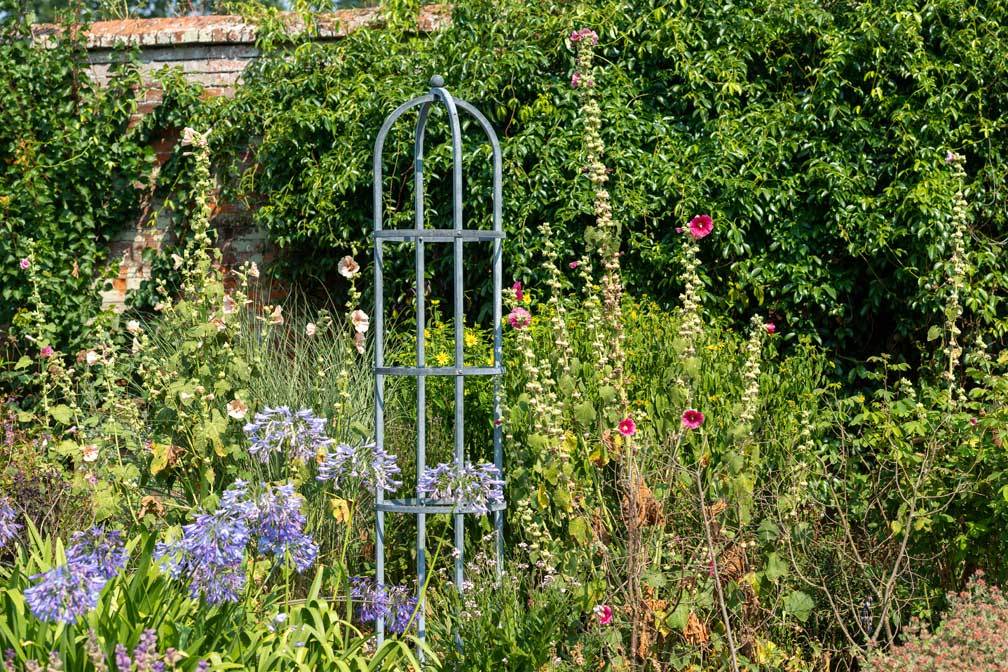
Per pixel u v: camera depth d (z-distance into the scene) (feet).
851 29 19.11
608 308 11.96
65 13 21.65
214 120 21.25
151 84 21.79
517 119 19.77
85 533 9.78
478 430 14.47
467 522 13.88
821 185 18.45
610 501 12.33
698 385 12.69
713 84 19.17
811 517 12.55
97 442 13.85
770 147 18.69
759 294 18.29
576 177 18.78
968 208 14.79
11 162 21.49
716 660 11.30
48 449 15.17
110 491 12.74
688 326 11.93
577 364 11.91
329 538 13.64
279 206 20.27
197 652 9.09
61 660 8.47
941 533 12.47
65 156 21.44
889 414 12.62
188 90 21.42
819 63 19.34
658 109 19.71
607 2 19.76
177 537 10.02
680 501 11.90
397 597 11.67
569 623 11.01
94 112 21.54
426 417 14.92
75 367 20.57
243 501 9.84
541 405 11.45
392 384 15.47
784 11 19.16
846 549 12.21
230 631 9.80
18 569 10.65
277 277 20.72
